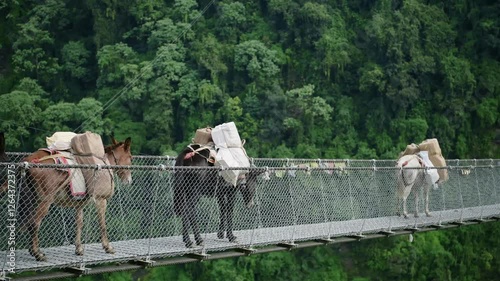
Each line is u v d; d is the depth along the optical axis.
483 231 39.47
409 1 40.72
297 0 40.59
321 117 37.72
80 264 10.96
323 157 37.12
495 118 41.44
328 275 33.97
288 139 37.03
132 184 13.26
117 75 37.53
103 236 11.78
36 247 10.84
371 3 41.94
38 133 35.34
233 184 13.33
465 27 43.38
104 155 11.95
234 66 38.22
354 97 39.84
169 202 13.48
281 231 15.02
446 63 40.56
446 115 40.41
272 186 14.98
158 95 36.06
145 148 35.91
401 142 38.75
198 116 36.56
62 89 38.84
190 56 37.91
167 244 12.95
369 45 40.06
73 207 11.39
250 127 36.59
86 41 40.16
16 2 41.09
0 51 40.88
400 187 19.16
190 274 32.38
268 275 33.03
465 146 40.88
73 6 40.94
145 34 39.47
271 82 38.12
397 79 38.78
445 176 20.86
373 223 17.69
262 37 40.16
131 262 11.95
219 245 13.17
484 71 42.41
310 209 15.83
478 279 38.78
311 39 40.22
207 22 40.38
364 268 35.12
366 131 38.97
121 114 36.62
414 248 35.12
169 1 41.06
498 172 24.23
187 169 12.83
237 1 40.97
